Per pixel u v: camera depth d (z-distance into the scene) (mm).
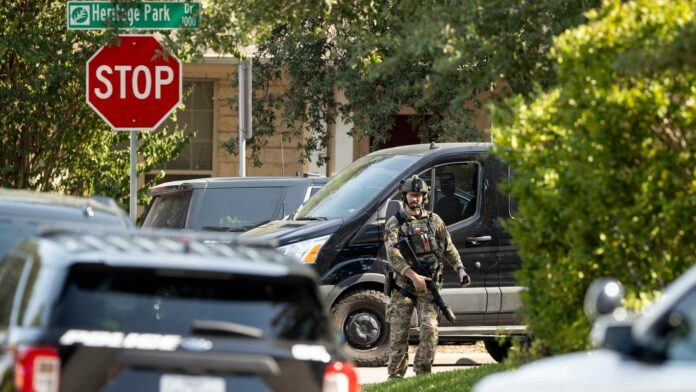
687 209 24516
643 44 25219
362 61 40062
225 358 21641
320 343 22438
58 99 62906
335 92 75625
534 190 26578
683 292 16594
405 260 42969
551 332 26781
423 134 71062
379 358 49344
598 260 26016
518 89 33125
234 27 38500
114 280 21844
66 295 21469
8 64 64312
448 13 31688
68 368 21016
